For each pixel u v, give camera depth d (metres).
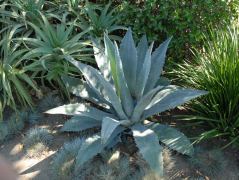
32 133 2.78
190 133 2.81
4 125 2.93
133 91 2.78
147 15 3.05
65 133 2.86
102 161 2.51
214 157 2.49
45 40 3.05
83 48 3.05
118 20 3.26
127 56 2.86
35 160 2.63
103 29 3.24
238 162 2.55
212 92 2.71
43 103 3.14
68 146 2.60
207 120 2.76
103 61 2.84
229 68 2.63
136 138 2.38
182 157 2.56
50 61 3.06
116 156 2.46
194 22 3.02
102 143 2.15
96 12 3.66
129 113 2.66
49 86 3.36
